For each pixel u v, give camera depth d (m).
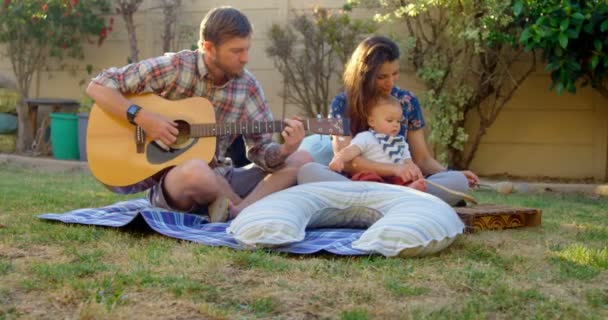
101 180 3.69
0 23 9.05
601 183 6.83
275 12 8.04
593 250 3.12
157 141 3.69
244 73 3.89
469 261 2.88
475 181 4.07
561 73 6.53
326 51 7.71
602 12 6.20
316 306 2.18
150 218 3.34
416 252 2.87
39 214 3.87
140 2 8.28
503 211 3.83
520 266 2.83
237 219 3.04
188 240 3.12
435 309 2.17
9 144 9.29
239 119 3.89
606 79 6.95
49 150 9.27
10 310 2.08
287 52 7.54
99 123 3.73
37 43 9.12
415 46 7.34
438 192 3.83
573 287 2.53
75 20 8.82
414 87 7.55
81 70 9.25
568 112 7.19
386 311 2.15
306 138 4.62
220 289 2.33
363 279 2.51
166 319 2.02
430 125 7.27
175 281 2.39
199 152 3.70
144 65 3.71
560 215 4.59
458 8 7.00
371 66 3.73
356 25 7.32
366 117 3.81
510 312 2.19
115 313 2.05
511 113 7.32
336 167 3.65
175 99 3.81
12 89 9.60
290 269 2.62
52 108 9.38
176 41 8.57
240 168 4.03
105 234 3.25
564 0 6.22
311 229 3.40
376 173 3.66
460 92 7.12
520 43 6.81
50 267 2.53
